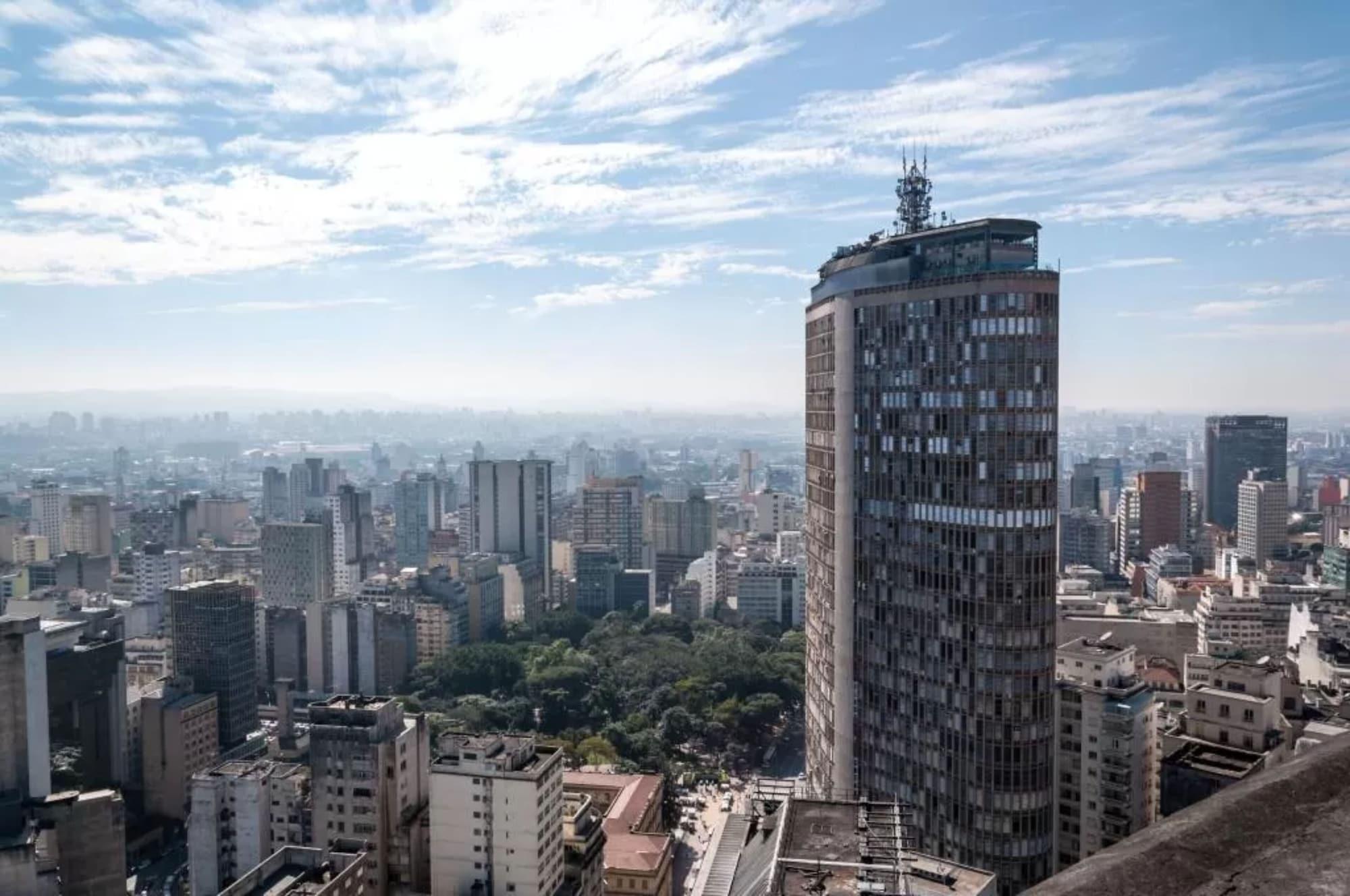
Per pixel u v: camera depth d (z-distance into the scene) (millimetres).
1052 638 194000
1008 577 191375
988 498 192000
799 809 102000
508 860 190375
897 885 87688
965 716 197125
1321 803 21875
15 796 149375
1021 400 190000
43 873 136625
